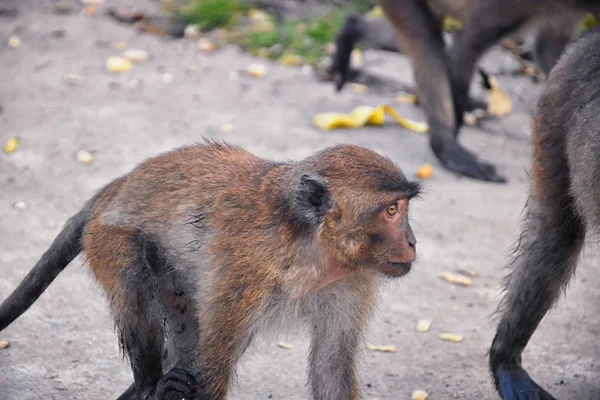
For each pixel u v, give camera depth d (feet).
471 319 29.58
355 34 47.37
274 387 25.30
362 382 25.71
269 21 57.06
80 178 36.06
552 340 28.60
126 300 21.40
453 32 48.03
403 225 20.24
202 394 20.39
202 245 20.97
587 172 21.65
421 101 40.34
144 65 48.42
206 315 20.43
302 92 47.70
